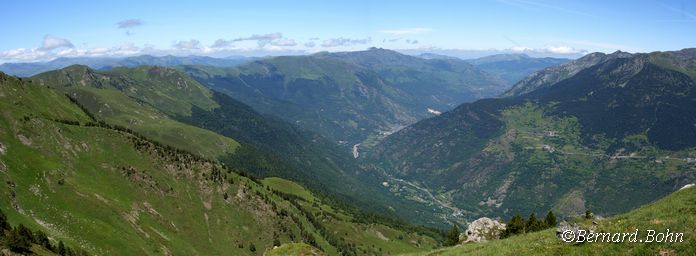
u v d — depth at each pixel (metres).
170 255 159.75
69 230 137.25
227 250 186.88
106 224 151.12
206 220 197.00
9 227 108.56
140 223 166.62
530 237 55.56
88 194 163.12
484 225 125.81
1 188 133.75
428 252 75.25
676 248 36.62
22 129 174.25
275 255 72.38
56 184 157.25
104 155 194.00
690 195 57.66
